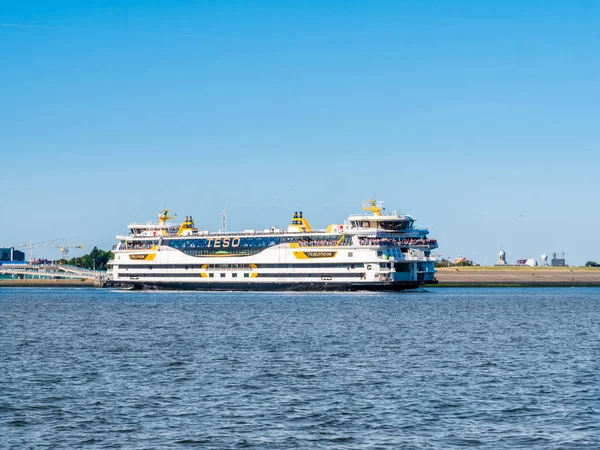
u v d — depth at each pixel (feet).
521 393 213.05
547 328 395.55
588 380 232.32
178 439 169.07
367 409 194.80
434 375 242.37
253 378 237.04
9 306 613.52
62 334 371.15
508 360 274.98
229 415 189.16
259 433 173.68
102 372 249.34
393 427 178.19
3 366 263.08
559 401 202.69
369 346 315.58
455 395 210.79
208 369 254.47
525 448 162.61
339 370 252.21
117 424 181.16
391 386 223.71
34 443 166.61
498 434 172.35
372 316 470.80
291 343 326.24
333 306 566.77
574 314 496.23
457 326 404.98
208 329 391.24
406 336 354.33
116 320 457.68
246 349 305.94
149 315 497.05
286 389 219.41
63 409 195.11
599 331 380.58
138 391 216.95
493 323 424.87
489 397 208.13
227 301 649.61
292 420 184.44
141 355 289.33
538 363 267.39
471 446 164.04
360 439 169.07
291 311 516.73
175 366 261.03
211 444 165.89
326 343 326.24
